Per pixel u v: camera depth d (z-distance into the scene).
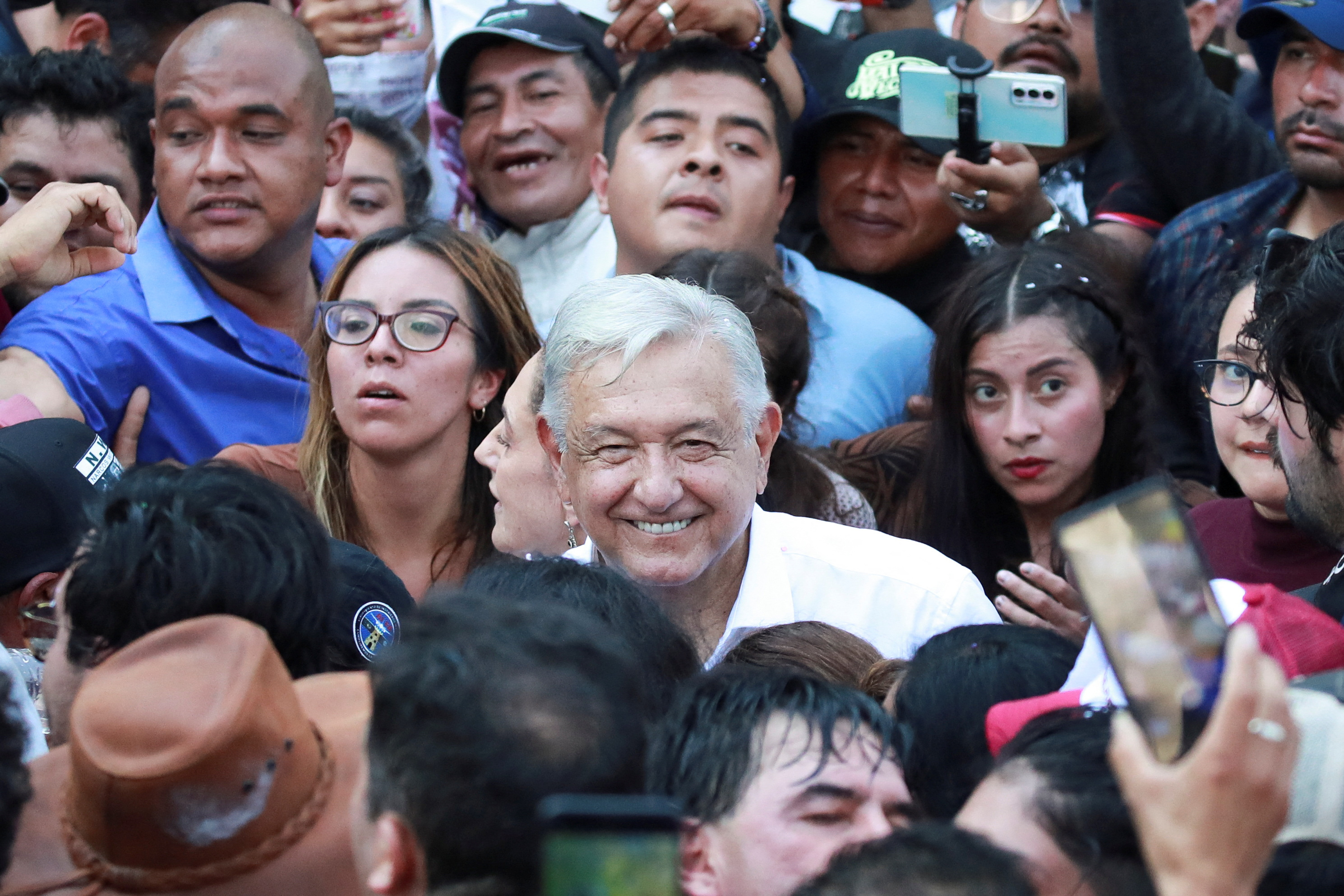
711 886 2.13
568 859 1.27
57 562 3.34
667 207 5.26
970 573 3.82
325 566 2.54
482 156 6.11
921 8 6.52
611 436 3.29
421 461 4.33
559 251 6.14
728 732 2.18
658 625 2.75
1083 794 1.80
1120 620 1.60
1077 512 1.66
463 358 4.30
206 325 5.04
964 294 4.48
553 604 1.93
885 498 4.78
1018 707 2.26
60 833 2.09
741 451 3.37
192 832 1.95
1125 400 4.47
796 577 3.73
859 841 2.06
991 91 5.09
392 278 4.27
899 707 2.53
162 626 2.35
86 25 6.13
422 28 6.63
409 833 1.61
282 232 5.02
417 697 1.60
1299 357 2.56
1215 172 5.39
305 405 5.13
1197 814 1.45
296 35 5.07
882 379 5.30
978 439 4.47
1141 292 5.07
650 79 5.37
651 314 3.29
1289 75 4.84
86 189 4.64
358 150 5.98
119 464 3.73
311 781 2.07
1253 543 3.80
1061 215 5.42
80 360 4.79
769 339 4.36
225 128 4.90
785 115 5.54
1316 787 1.75
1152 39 5.31
